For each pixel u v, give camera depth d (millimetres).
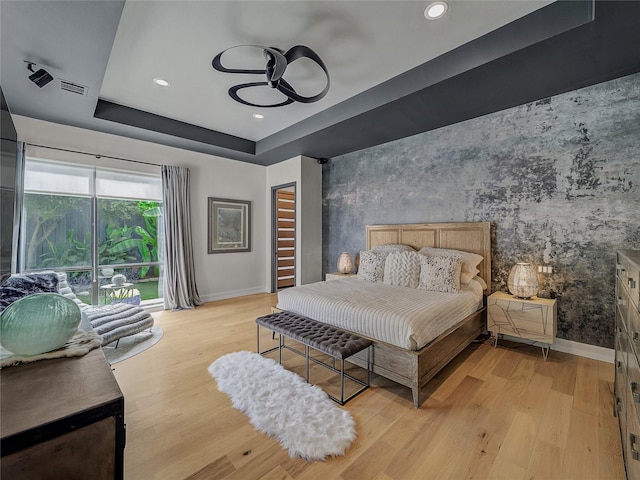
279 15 2086
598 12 1807
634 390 1176
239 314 4242
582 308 2773
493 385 2266
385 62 2695
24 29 1932
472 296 2963
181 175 4582
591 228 2711
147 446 1626
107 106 3439
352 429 1729
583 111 2732
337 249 5238
